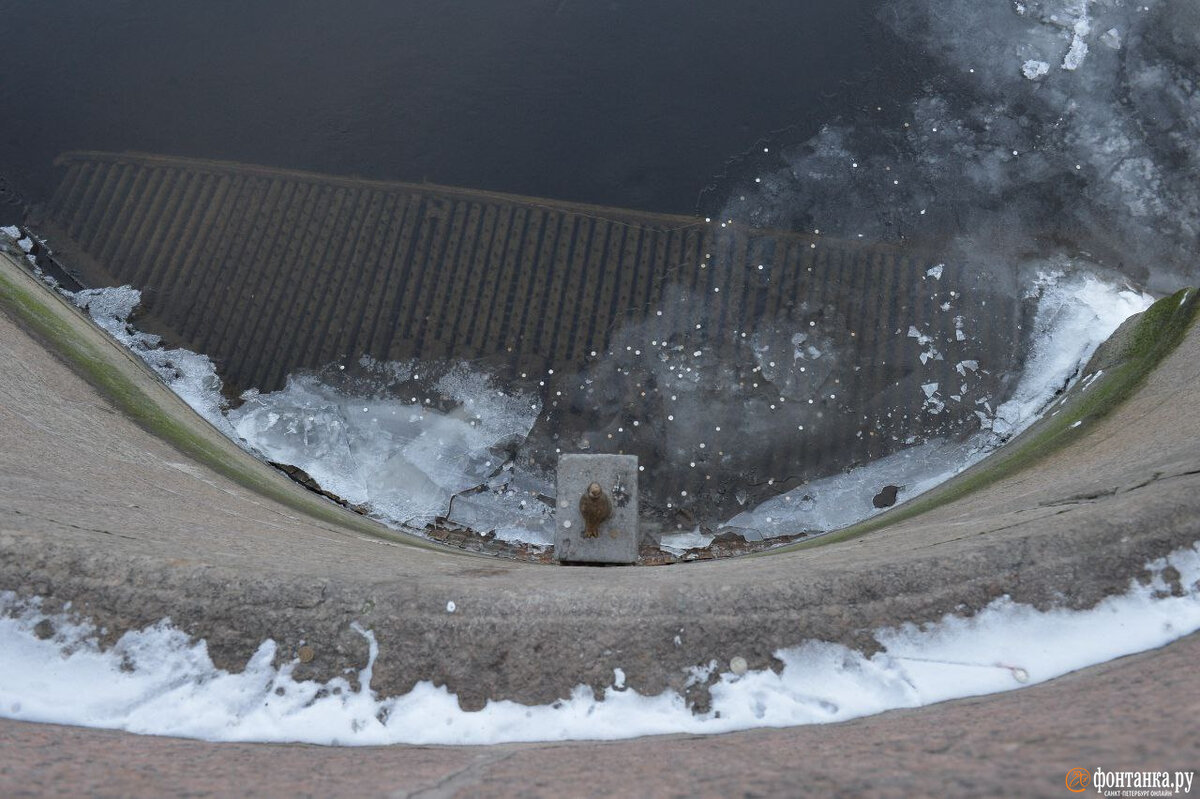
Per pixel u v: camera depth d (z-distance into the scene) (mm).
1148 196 9625
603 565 6422
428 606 3324
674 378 9203
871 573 3348
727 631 3256
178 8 11094
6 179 10188
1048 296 9266
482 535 8305
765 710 3090
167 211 10109
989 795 1862
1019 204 9719
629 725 3088
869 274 9539
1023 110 10133
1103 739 2117
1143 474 3955
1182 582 3184
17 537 3311
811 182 9961
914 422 8852
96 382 6625
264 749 2883
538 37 10844
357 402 9242
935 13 10656
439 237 9906
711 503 8625
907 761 2225
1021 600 3227
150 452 5836
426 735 3074
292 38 11000
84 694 3062
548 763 2656
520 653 3238
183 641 3205
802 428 8906
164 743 2859
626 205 9984
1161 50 10188
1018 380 8922
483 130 10422
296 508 6137
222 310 9680
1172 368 6230
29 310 7020
